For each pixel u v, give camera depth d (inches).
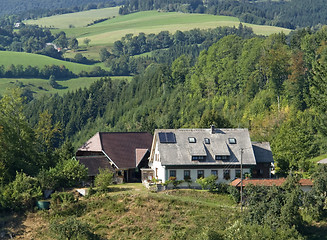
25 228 2987.2
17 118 4050.2
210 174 3346.5
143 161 3850.9
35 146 4173.2
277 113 5610.2
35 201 3211.1
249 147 3449.8
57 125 4623.5
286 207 2647.6
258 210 2719.0
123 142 3939.5
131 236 2829.7
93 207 3127.5
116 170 3705.7
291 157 3732.8
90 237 2775.6
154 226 2891.2
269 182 3164.4
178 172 3326.8
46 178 3358.8
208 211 2972.4
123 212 3048.7
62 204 3120.1
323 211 2903.5
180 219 2928.2
